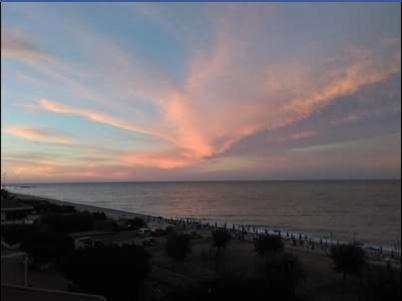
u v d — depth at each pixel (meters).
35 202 146.50
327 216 173.12
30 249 49.03
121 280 37.62
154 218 135.38
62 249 49.41
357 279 46.94
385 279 40.12
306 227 137.12
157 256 60.22
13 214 105.62
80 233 85.00
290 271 43.06
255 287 31.58
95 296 24.81
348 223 148.62
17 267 50.06
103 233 86.06
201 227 107.81
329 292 42.09
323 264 55.38
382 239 111.31
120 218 119.62
